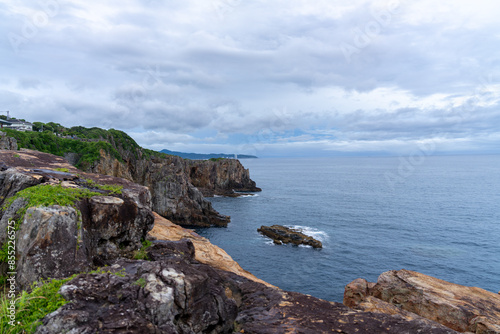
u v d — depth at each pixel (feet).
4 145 146.41
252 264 157.79
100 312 21.07
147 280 24.80
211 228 234.38
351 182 597.52
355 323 33.96
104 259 41.11
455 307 50.31
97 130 330.13
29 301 23.02
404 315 45.37
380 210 296.30
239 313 36.99
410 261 161.58
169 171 270.87
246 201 350.43
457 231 219.20
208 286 28.43
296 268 152.46
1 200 41.32
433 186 508.53
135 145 329.11
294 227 231.71
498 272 148.15
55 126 341.00
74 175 50.26
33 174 45.16
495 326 44.78
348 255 170.40
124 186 52.08
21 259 31.37
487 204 328.08
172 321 23.35
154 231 65.57
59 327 19.34
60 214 33.68
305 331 31.35
